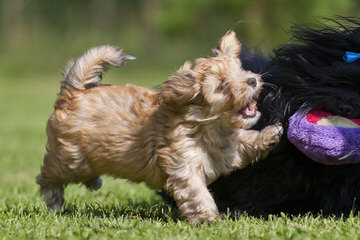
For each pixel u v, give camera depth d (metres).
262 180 8.94
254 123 8.16
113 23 67.75
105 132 8.71
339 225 7.89
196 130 8.12
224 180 9.25
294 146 8.55
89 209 9.79
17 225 8.09
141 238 7.27
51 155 9.28
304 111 8.29
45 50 64.56
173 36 62.66
